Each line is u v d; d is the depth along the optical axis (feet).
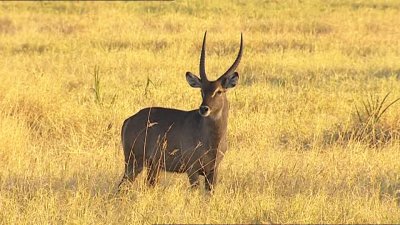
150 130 83.10
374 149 99.81
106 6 291.38
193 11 258.57
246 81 155.74
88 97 133.28
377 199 74.43
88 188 82.02
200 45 200.64
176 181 84.23
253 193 77.05
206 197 77.25
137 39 209.26
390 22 238.27
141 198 76.89
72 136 106.11
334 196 77.30
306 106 125.18
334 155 94.53
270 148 100.58
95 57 181.78
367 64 174.60
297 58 178.91
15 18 255.91
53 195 78.48
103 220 72.90
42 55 187.21
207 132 79.36
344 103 127.54
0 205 75.97
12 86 123.34
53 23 246.06
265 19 241.76
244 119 114.62
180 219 70.49
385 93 133.90
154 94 133.08
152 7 280.51
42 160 94.38
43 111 117.08
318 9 258.57
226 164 91.50
